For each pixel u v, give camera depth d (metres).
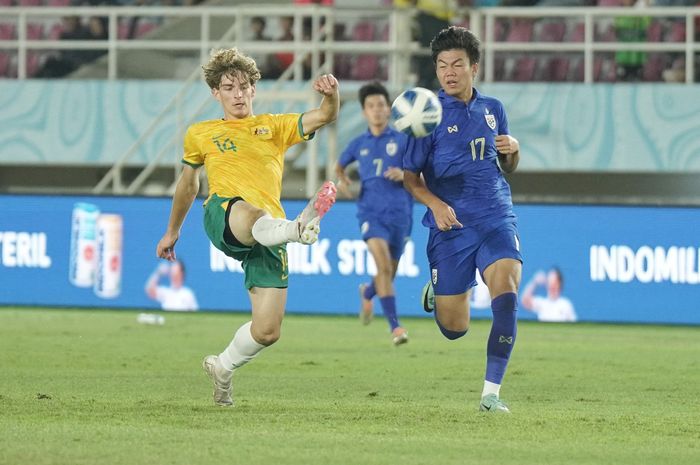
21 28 74.81
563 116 71.69
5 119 75.81
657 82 73.75
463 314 27.97
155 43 73.62
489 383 26.59
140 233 60.00
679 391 32.56
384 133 47.22
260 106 73.50
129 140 75.06
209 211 25.66
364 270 58.75
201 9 72.38
